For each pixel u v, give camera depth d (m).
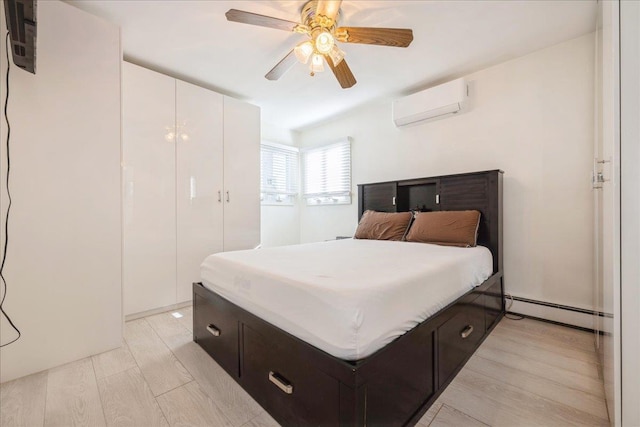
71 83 1.69
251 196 3.24
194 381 1.50
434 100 2.73
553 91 2.23
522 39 2.13
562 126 2.19
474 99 2.65
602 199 1.40
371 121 3.54
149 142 2.44
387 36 1.70
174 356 1.75
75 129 1.70
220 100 2.95
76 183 1.71
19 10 1.01
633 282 0.84
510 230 2.45
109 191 1.84
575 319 2.13
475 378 1.49
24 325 1.54
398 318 1.15
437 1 1.72
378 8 1.78
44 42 1.59
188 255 2.71
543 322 2.25
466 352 1.65
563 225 2.19
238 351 1.48
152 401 1.33
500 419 1.20
